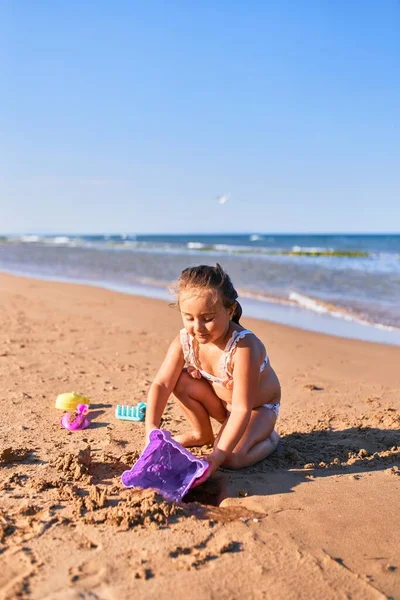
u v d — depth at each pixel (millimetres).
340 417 4465
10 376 5504
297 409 4711
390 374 5871
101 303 10992
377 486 3078
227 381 3340
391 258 28234
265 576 2254
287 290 13250
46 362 6121
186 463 3141
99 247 46844
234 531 2580
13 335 7645
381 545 2500
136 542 2463
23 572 2227
